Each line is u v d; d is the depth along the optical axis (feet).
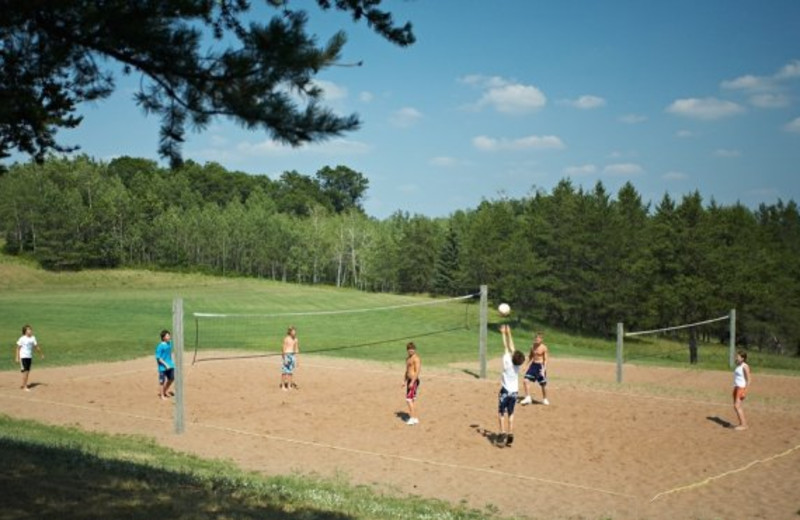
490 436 47.44
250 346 106.63
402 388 68.44
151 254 282.15
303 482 34.42
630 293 154.61
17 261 250.37
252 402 59.52
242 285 228.63
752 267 143.02
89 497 23.99
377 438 46.32
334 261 308.81
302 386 68.90
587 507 32.07
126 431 46.50
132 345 99.45
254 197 345.72
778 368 115.44
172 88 18.19
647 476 37.81
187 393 63.77
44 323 119.85
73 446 37.55
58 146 22.88
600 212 165.78
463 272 205.36
